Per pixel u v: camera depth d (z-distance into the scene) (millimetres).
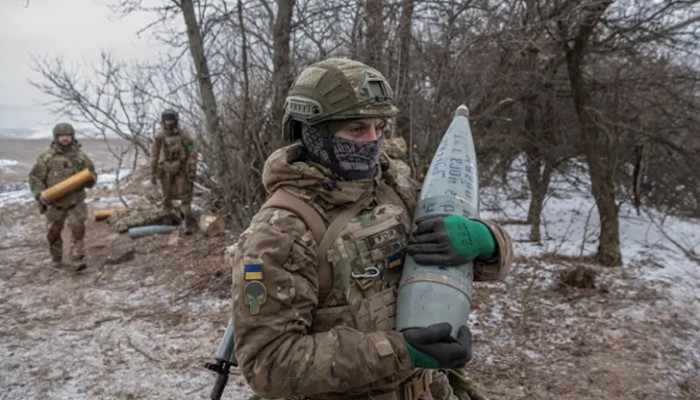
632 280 6137
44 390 3803
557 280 5961
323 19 6102
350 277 1291
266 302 1184
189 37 6145
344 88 1307
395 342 1219
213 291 5664
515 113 7562
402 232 1396
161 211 8305
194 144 7918
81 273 6383
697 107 6805
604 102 7043
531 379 3943
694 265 6852
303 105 1328
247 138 6527
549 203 10352
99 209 9672
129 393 3768
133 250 6926
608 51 6758
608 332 4734
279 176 1321
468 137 1836
